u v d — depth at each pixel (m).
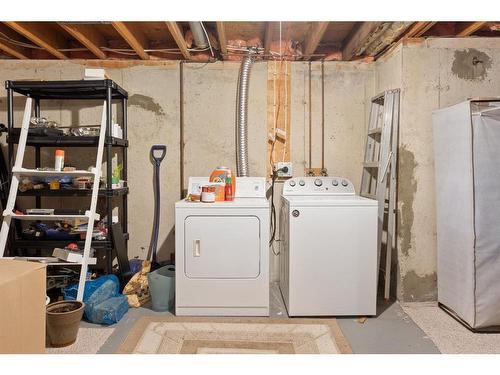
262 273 2.38
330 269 2.35
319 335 2.11
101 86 2.58
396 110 2.60
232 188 2.67
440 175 2.43
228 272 2.37
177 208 2.34
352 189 2.81
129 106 3.06
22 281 1.28
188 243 2.36
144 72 3.05
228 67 3.06
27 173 2.42
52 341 1.96
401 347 1.97
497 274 2.10
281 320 2.32
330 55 3.13
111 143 2.61
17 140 2.64
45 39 2.64
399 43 2.59
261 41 3.04
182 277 2.37
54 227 2.71
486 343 2.01
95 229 2.66
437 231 2.50
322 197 2.68
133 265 2.92
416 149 2.57
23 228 2.99
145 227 3.10
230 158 3.09
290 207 2.32
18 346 1.26
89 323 2.27
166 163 3.08
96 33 2.83
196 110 3.07
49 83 2.55
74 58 3.08
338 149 3.12
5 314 1.19
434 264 2.60
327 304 2.36
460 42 2.56
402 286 2.59
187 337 2.08
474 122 2.09
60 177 2.69
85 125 3.06
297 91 3.09
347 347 1.97
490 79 2.57
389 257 2.63
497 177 2.09
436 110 2.46
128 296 2.51
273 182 3.08
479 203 2.09
